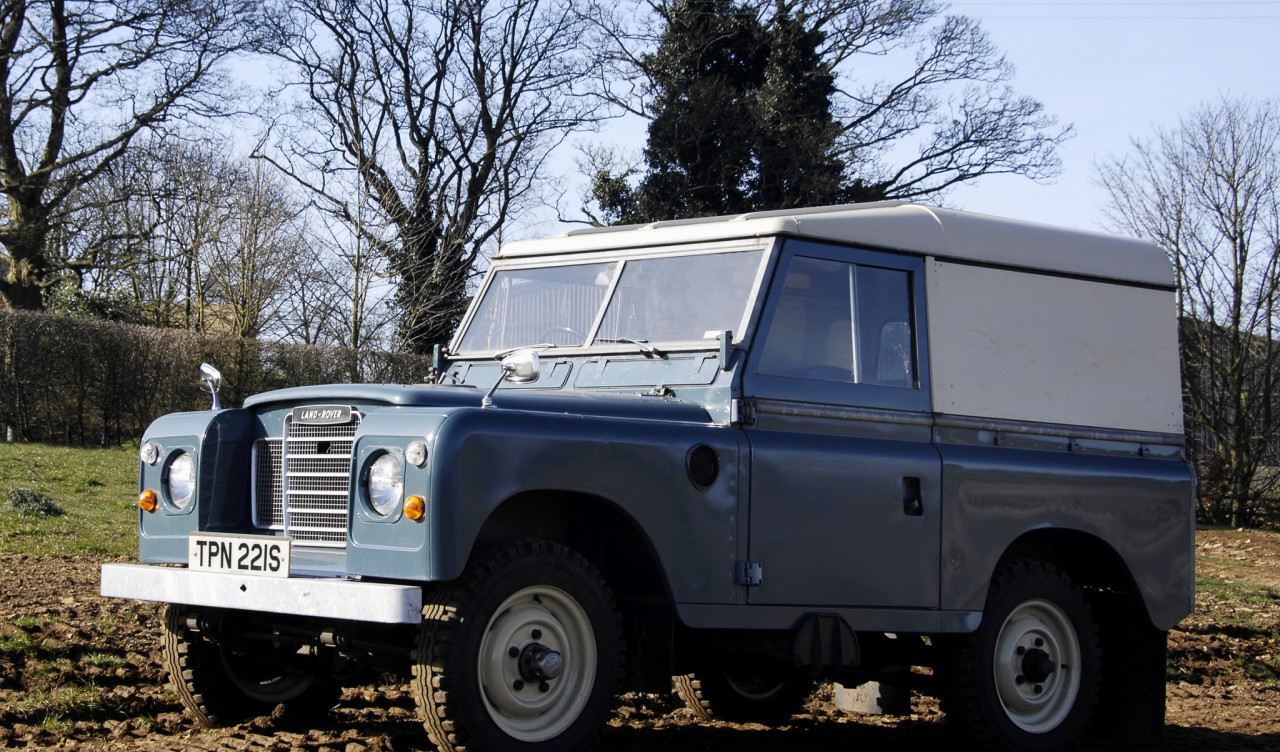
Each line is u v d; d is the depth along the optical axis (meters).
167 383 25.14
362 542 4.99
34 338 23.75
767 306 5.94
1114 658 7.49
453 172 35.97
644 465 5.40
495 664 5.09
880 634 6.91
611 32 35.44
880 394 6.30
